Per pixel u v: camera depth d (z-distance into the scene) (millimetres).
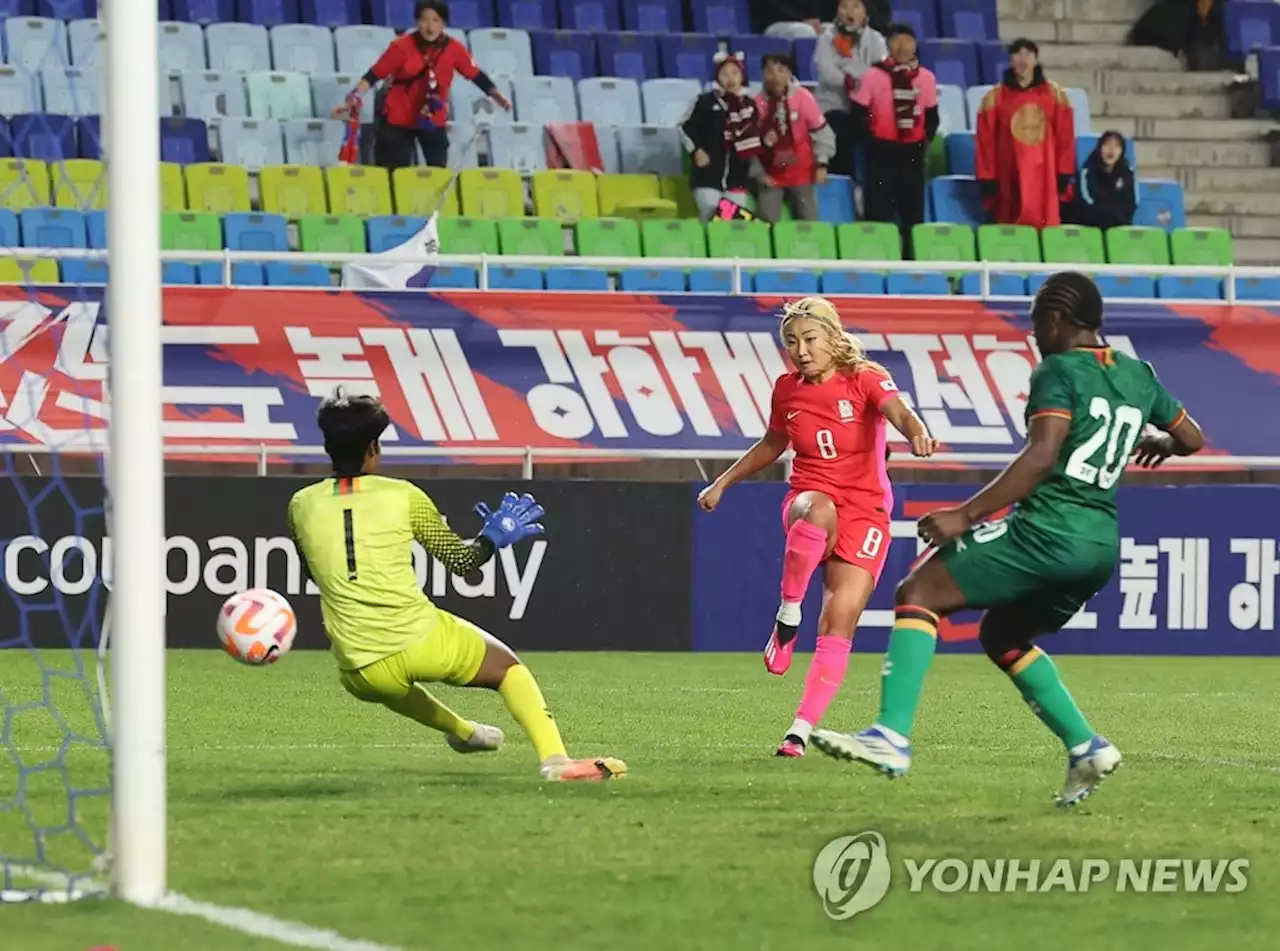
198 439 38000
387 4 58438
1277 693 34188
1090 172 51219
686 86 56469
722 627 39188
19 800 18062
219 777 20516
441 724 20562
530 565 38375
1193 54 63188
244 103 53250
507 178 50062
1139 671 37719
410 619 19516
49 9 52531
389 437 38812
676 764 22297
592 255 47156
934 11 62062
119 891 14000
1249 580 40562
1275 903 14664
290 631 20391
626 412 39781
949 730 27062
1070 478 17469
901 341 41156
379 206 49344
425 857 15734
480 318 39844
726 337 40625
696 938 13039
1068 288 17641
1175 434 18344
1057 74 61000
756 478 40656
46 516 36719
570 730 26422
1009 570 17453
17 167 46969
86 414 37250
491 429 39219
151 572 13961
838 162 52750
